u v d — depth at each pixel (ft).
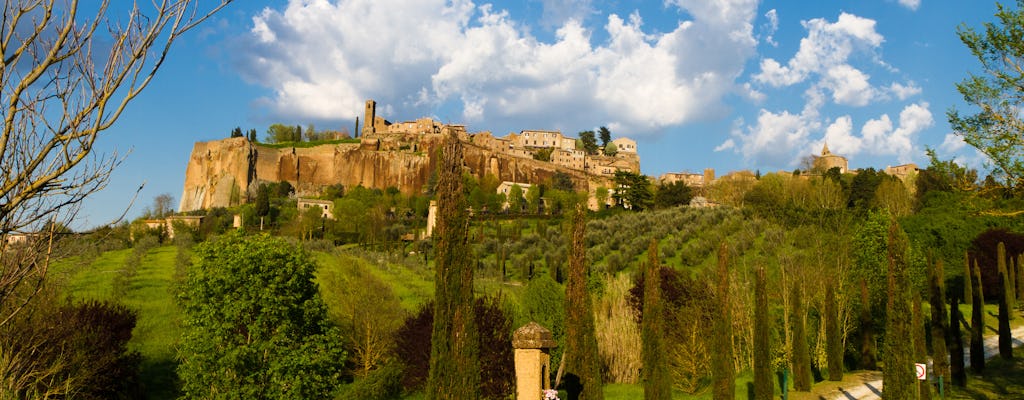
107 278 166.09
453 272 54.54
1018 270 182.50
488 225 375.86
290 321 100.78
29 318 58.54
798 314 119.85
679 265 227.61
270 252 102.17
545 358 56.18
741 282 149.18
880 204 290.15
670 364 125.90
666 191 419.74
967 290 183.42
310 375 99.35
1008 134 66.74
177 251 239.71
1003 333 125.70
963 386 108.47
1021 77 66.13
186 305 102.78
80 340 80.48
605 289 147.23
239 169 644.27
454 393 52.54
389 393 110.83
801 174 535.19
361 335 131.75
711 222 283.79
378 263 231.09
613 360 129.59
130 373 99.91
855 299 145.79
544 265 255.50
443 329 53.67
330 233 368.68
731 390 95.40
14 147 24.22
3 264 24.76
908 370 82.23
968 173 71.82
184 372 95.81
